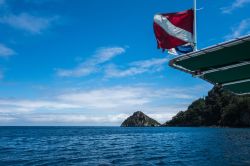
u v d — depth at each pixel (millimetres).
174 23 10938
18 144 68188
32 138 96438
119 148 55312
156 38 11039
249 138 83125
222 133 120250
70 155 43031
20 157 40531
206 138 85750
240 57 8914
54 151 49750
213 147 53219
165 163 33281
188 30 10930
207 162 33438
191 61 9461
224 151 45469
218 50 8609
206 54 8898
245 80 10617
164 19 10945
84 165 32438
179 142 71250
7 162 35250
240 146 55062
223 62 9344
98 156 41312
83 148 55969
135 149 52750
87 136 113500
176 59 9375
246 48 8383
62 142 76188
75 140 85938
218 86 11375
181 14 10938
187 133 129750
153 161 35156
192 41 10898
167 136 107562
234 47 8375
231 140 74438
